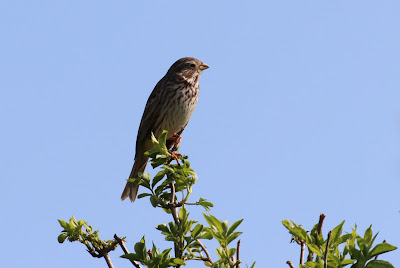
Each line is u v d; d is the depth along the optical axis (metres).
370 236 6.56
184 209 7.86
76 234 7.70
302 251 6.81
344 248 6.71
